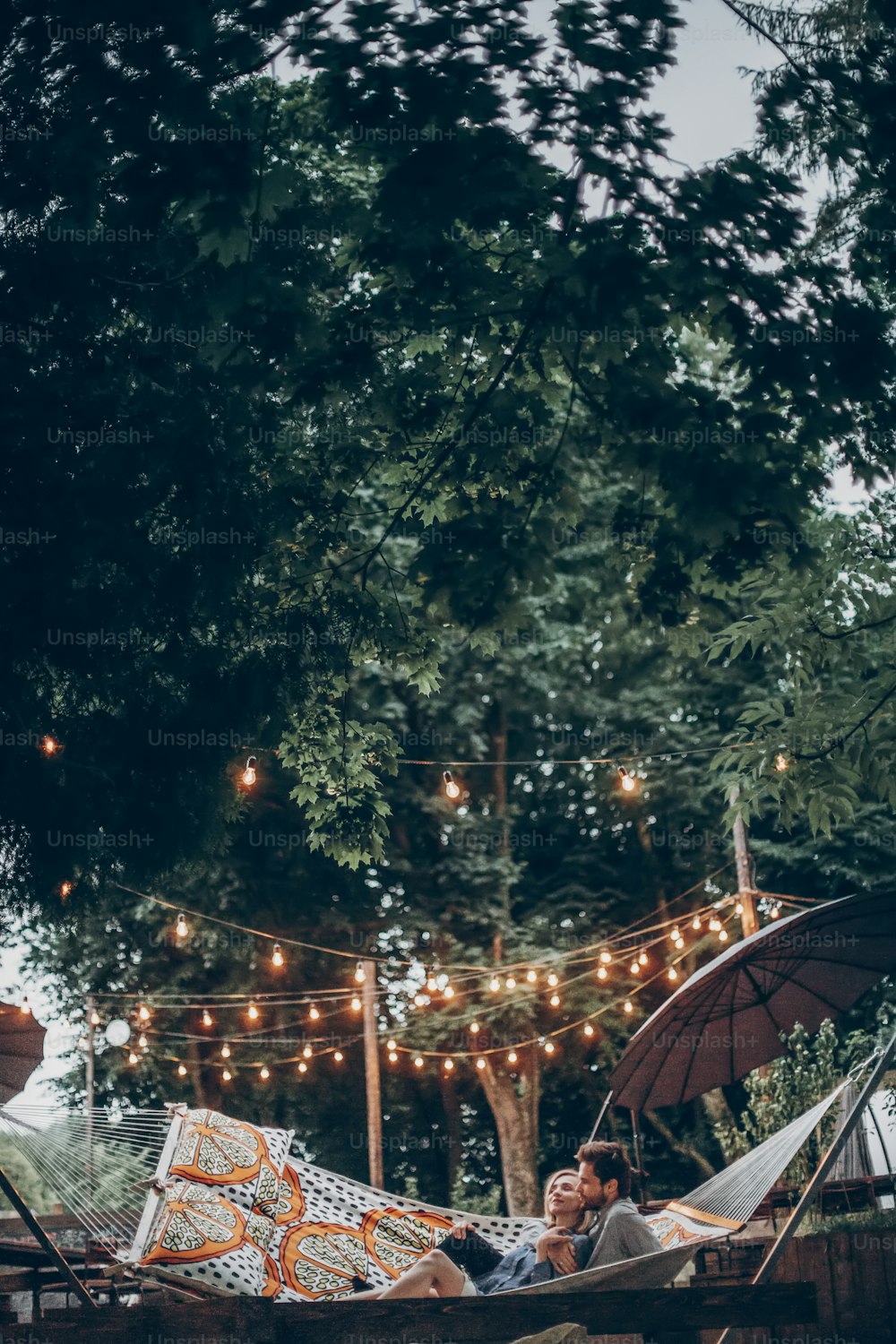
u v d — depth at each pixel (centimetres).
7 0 639
